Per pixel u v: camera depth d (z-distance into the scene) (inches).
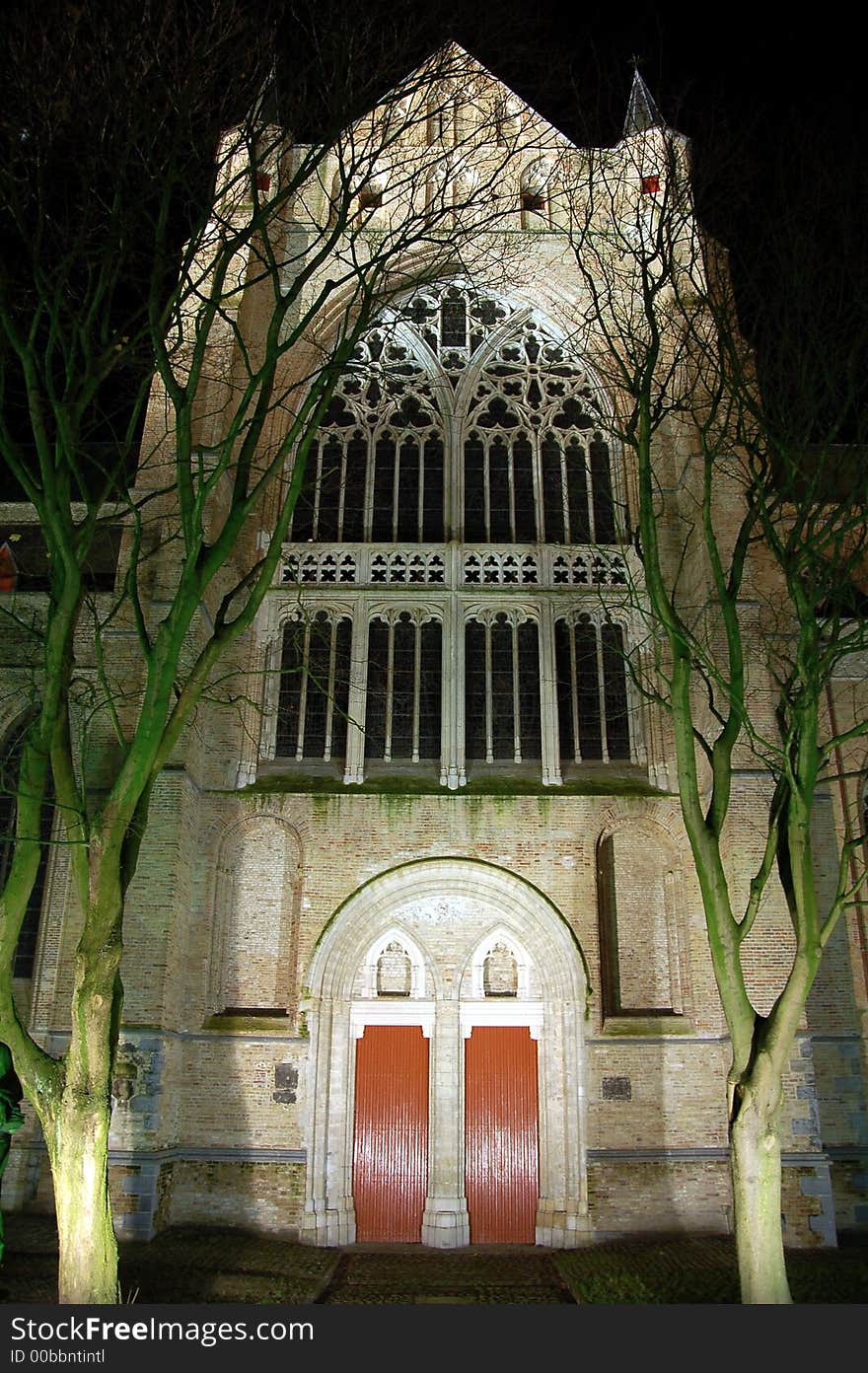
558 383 1059.3
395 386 1053.2
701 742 567.2
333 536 1004.6
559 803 879.7
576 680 944.9
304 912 849.5
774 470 642.8
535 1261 734.5
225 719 910.4
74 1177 435.8
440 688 943.7
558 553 985.5
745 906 804.0
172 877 791.7
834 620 570.3
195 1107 804.0
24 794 460.4
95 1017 443.2
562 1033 828.6
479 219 1054.4
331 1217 787.4
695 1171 792.9
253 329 1015.6
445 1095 820.6
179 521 912.9
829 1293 593.9
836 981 847.7
